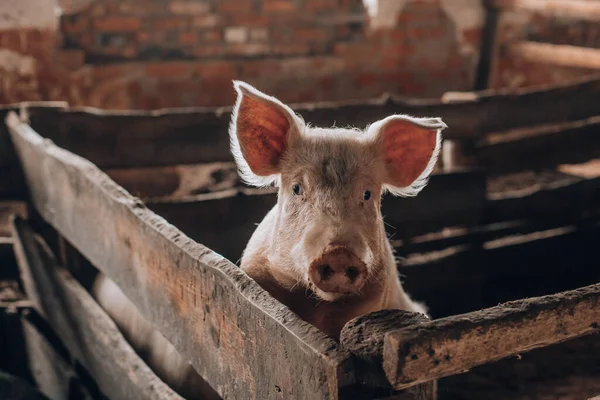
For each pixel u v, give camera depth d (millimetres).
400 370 1336
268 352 1696
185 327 2176
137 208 2479
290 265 2295
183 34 6727
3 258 3867
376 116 4195
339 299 2381
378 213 2434
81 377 3238
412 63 7273
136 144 3998
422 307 3467
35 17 6074
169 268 2219
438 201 4211
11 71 6105
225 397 1979
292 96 7023
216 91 6789
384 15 7082
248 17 6844
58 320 3357
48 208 3414
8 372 3664
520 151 4562
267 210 3830
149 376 2465
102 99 6449
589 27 7695
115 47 6582
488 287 4398
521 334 1465
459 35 7289
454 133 4348
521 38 7574
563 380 3480
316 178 2299
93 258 2912
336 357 1429
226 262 1944
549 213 4523
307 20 7008
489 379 3506
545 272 4492
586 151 4676
